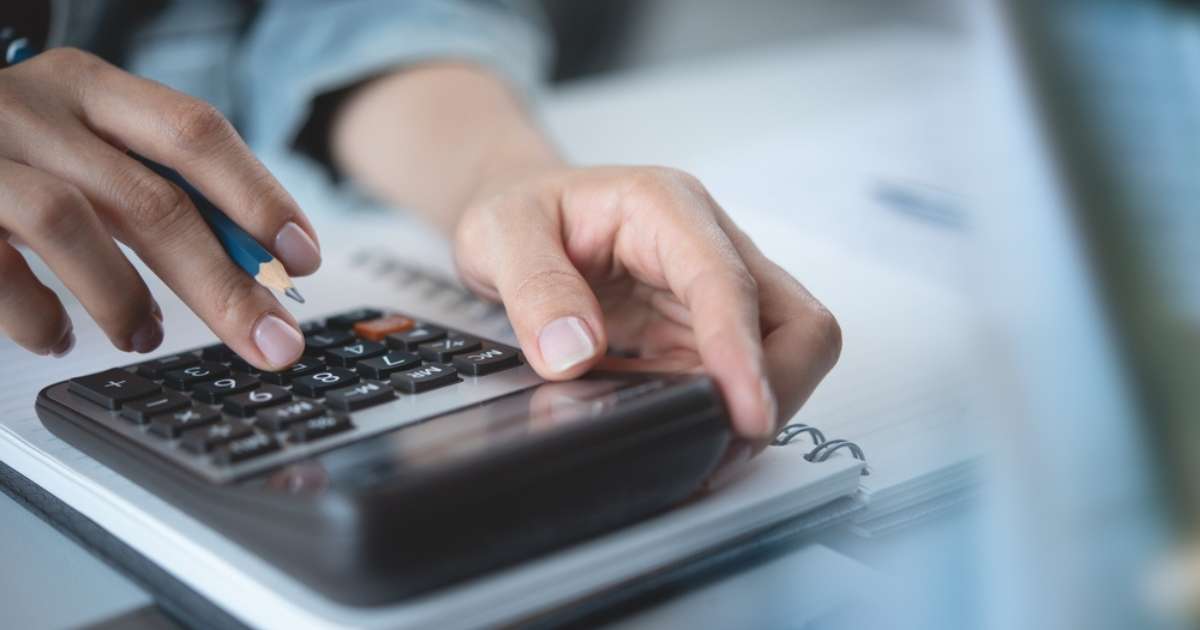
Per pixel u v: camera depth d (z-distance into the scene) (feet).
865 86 3.32
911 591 1.06
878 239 2.12
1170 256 1.84
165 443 1.11
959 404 1.44
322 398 1.19
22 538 1.17
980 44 3.00
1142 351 1.59
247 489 0.96
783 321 1.24
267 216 1.30
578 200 1.41
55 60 1.44
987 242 2.03
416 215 2.40
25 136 1.34
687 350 1.37
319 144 2.71
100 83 1.40
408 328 1.42
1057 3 2.83
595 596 0.99
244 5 2.83
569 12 4.35
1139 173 2.16
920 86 3.26
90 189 1.30
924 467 1.25
